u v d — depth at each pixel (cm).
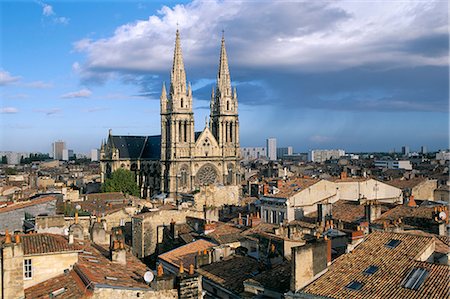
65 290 4462
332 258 5147
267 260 5628
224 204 16562
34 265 4856
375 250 4888
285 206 9638
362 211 8625
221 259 6606
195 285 4675
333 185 10650
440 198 14362
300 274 4472
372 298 4056
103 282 4459
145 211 10625
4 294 4388
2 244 4744
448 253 4966
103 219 9338
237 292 5312
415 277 4212
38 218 7094
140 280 4875
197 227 8900
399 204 9362
